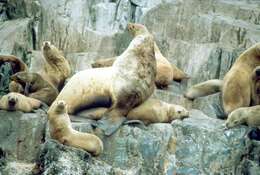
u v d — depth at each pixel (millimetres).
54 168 18250
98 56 24672
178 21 25547
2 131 19641
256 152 19375
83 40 25188
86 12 25859
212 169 19234
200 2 26109
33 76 21125
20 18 25438
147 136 19516
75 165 18406
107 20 25938
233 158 19281
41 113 20078
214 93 21828
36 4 25375
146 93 20031
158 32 25453
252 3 27047
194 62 24219
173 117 20125
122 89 19859
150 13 25641
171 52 24547
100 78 20188
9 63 22422
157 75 22312
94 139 18797
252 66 21203
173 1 25906
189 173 19234
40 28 25062
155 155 19406
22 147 19625
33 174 18562
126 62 20172
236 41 25000
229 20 25531
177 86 23125
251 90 20906
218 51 24047
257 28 25500
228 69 23906
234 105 20828
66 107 18922
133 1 26094
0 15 25578
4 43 24219
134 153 19406
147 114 19844
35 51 24391
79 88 20188
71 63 24531
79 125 19359
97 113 20000
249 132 19578
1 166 18953
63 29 25156
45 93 21031
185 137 19594
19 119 19766
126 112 19875
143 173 19281
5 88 22141
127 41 24734
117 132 19531
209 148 19375
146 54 20297
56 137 18719
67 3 25828
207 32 25297
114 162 19359
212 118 20797
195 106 21828
